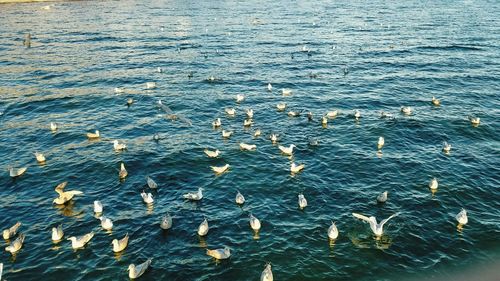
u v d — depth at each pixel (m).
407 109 48.66
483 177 35.31
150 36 95.56
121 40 90.81
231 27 107.81
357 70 66.81
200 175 35.62
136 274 24.23
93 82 61.19
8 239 27.69
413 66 68.50
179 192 33.09
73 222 29.42
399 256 26.28
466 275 24.94
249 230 28.48
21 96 55.00
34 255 26.22
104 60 73.62
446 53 76.31
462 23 108.38
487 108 50.59
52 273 24.75
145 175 35.66
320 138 42.62
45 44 86.19
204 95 55.84
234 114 49.19
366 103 52.50
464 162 37.81
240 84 60.47
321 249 26.73
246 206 31.22
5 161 38.34
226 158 38.47
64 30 102.94
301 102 53.09
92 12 136.50
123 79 62.72
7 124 46.69
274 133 41.88
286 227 28.80
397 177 35.25
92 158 38.56
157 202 31.75
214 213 30.34
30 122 47.22
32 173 36.16
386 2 160.12
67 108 51.28
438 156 38.91
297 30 102.31
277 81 61.62
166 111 46.56
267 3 162.62
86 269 25.05
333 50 80.12
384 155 39.06
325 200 32.00
